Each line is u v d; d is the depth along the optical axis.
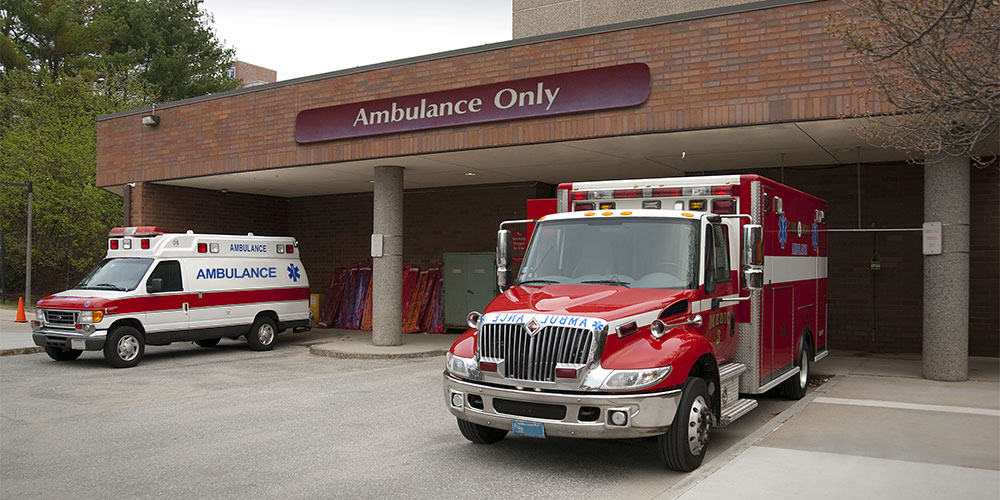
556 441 8.30
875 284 15.96
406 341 18.34
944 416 9.12
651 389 6.58
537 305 7.16
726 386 8.18
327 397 11.08
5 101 35.38
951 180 11.70
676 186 8.84
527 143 13.62
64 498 6.27
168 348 17.67
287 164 16.69
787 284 10.20
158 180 19.17
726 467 6.75
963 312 11.83
